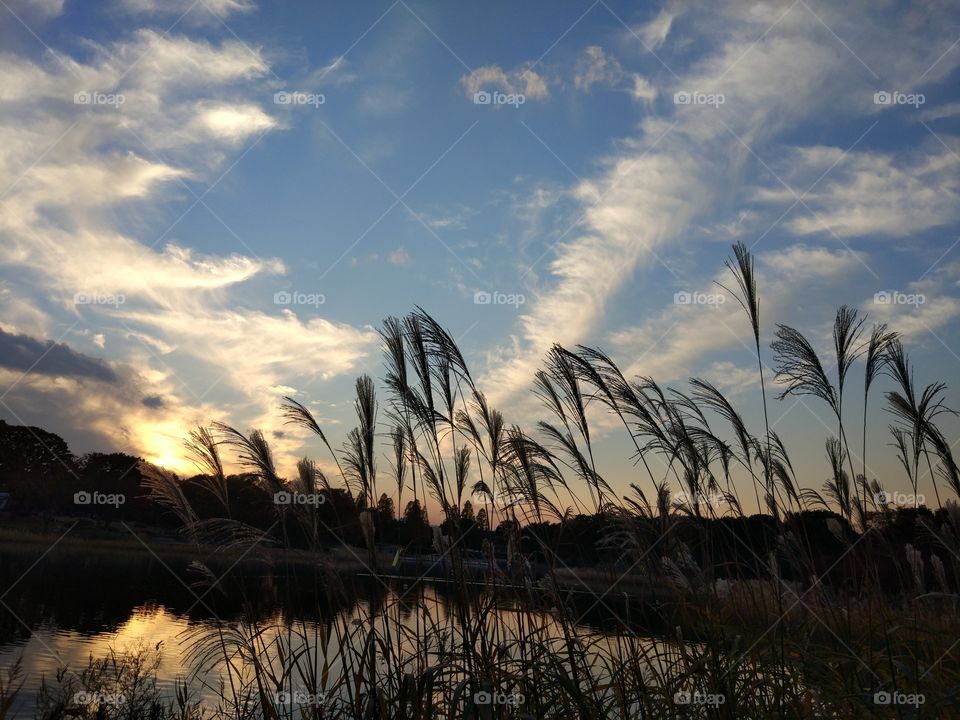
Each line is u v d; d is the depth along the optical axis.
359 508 5.05
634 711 4.14
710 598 4.75
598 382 4.99
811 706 4.25
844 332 5.52
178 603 20.20
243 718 4.35
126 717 5.11
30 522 47.44
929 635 4.90
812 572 5.25
